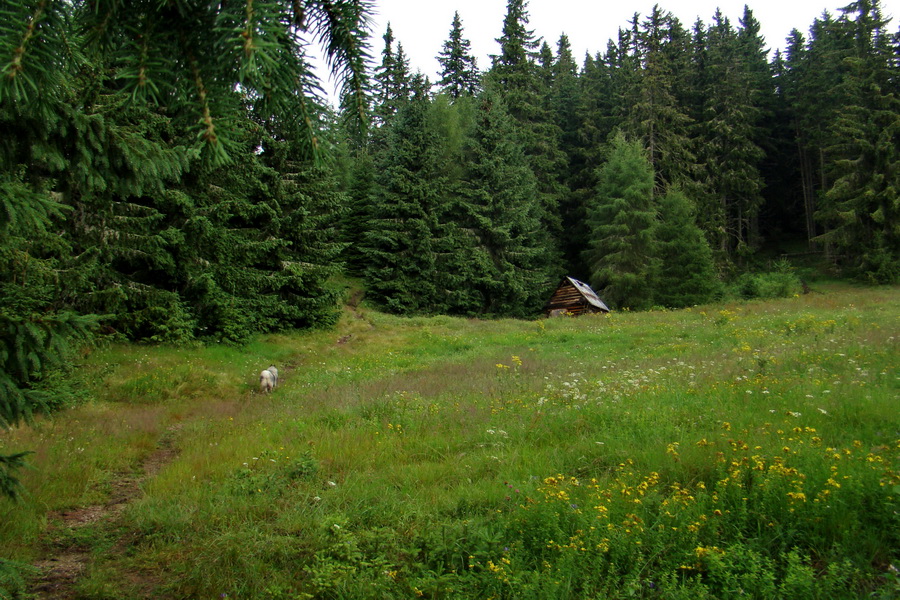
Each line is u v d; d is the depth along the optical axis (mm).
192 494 6215
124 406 12312
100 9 1584
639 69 50375
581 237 49406
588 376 11617
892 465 4523
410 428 8312
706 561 3664
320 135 1895
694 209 42531
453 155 42500
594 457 6016
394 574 4008
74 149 3369
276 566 4430
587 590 3449
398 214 35031
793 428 5867
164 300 17828
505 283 37281
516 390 10539
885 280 38094
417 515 4949
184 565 4543
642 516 4297
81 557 5004
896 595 3113
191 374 15031
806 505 4078
